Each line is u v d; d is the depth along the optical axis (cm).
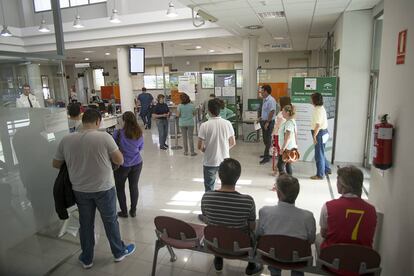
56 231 295
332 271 193
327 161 531
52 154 293
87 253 275
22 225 263
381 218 254
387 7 259
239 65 1653
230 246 212
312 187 465
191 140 680
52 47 1050
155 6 887
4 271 248
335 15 571
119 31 937
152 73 1797
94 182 254
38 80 280
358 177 201
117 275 268
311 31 786
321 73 1175
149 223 362
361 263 181
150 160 654
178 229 227
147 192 463
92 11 1022
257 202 413
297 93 579
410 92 199
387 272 236
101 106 801
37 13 1109
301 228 202
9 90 251
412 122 194
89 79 1898
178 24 870
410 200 193
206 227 215
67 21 1065
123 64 1006
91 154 248
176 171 570
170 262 284
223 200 218
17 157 257
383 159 232
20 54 251
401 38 220
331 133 575
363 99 547
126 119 344
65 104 309
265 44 1130
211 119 338
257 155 668
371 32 524
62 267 281
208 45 1203
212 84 866
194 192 460
